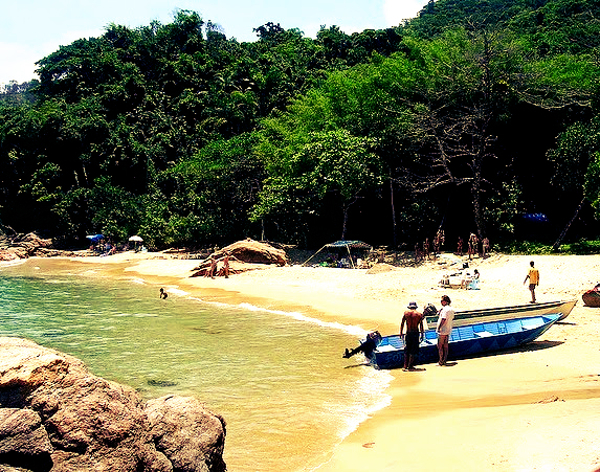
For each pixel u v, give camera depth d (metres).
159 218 61.66
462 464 9.41
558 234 41.81
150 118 79.56
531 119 42.22
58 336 22.20
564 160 37.50
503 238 40.88
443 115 42.75
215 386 15.24
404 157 42.75
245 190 54.72
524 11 91.75
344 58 88.38
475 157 39.75
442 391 13.97
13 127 73.31
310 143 42.94
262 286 33.84
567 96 39.47
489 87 38.72
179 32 97.81
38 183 70.12
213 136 75.81
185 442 7.91
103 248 63.94
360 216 47.62
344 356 17.64
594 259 30.88
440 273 31.88
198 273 40.19
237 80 84.75
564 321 19.89
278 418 12.64
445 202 43.00
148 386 15.33
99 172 73.38
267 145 51.28
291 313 25.84
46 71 89.38
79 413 7.07
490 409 12.09
